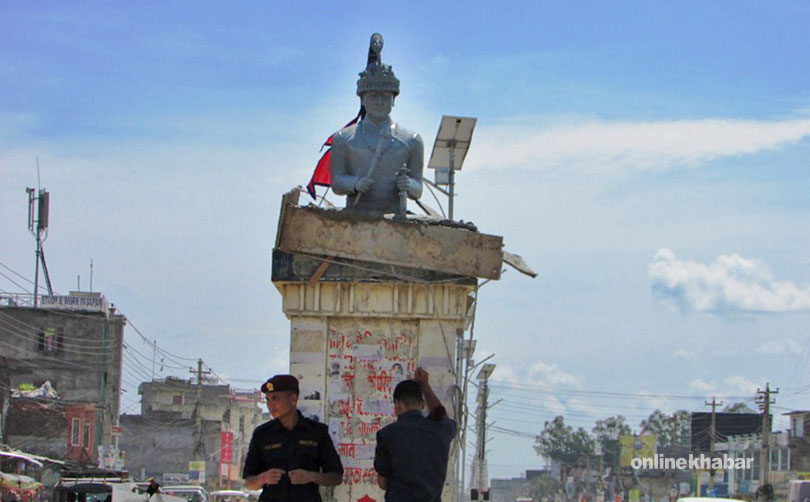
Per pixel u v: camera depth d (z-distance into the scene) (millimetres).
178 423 90062
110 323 74562
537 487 176750
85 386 72688
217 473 91000
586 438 174375
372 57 13727
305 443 10344
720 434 103688
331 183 13492
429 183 13883
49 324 73000
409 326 13086
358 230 12680
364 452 12875
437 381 12930
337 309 12938
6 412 60688
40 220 73438
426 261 12695
